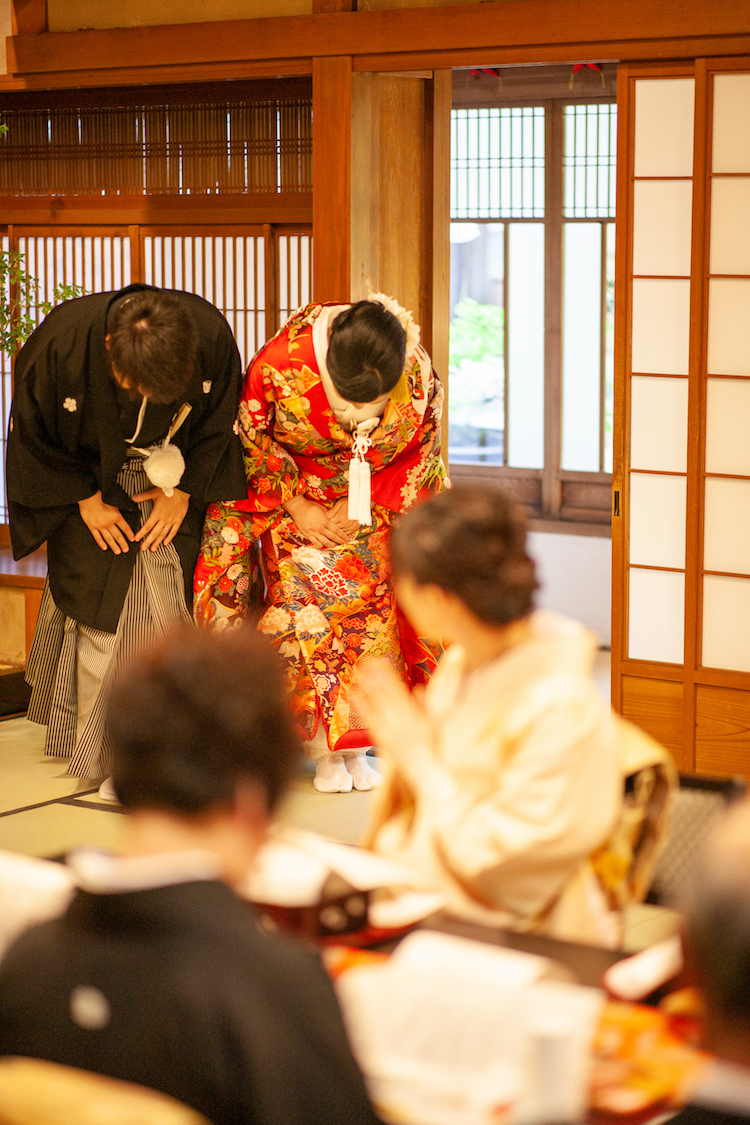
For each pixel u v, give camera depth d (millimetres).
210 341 3836
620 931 1840
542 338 7383
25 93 5316
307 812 3938
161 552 4070
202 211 5070
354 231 4531
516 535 1695
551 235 7191
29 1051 1101
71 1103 990
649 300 4238
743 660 4227
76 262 5418
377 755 4625
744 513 4152
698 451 4164
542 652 1722
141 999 1069
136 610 4059
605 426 7215
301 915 1587
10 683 5020
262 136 4918
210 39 4656
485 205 7430
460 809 1700
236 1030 1058
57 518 4012
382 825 1903
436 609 1721
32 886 1458
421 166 4703
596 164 6992
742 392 4098
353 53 4418
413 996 1316
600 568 6918
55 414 3832
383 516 4074
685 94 4062
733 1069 1044
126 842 1190
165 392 3439
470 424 7855
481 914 1703
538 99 7078
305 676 4160
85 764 4039
